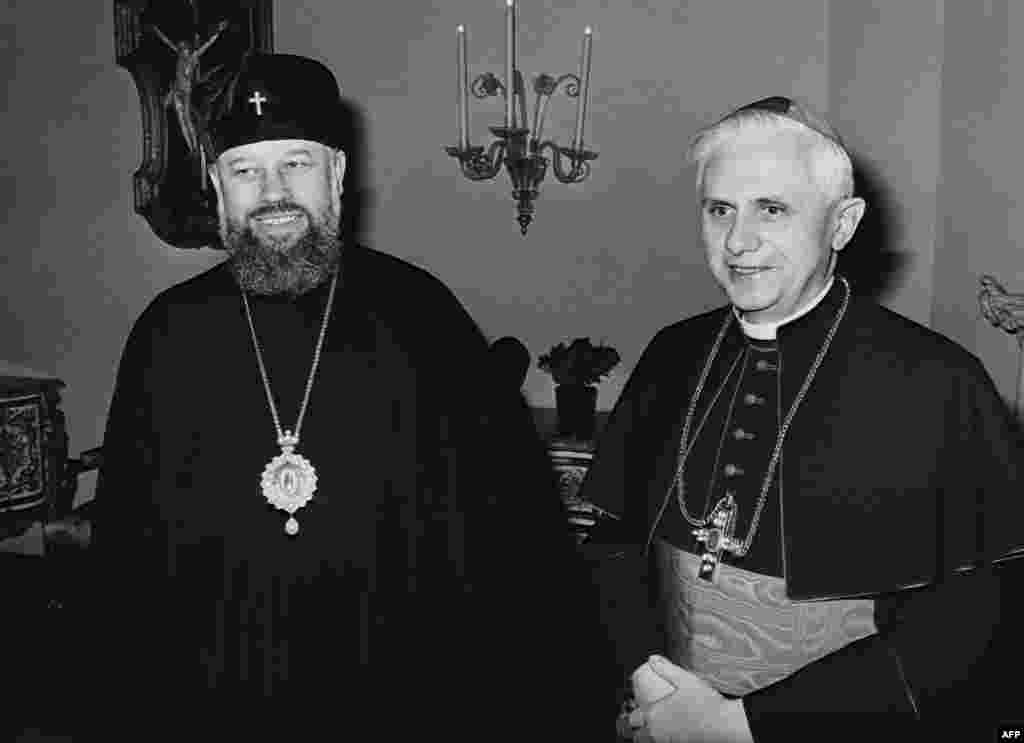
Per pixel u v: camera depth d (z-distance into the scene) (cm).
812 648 153
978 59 295
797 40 384
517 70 410
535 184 412
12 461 435
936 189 334
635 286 414
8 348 488
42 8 459
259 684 206
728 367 173
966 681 145
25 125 470
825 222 150
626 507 184
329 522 209
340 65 426
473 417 224
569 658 224
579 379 377
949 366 154
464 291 430
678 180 403
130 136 458
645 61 399
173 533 210
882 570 148
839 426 156
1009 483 149
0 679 371
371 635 209
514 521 222
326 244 206
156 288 466
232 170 203
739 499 161
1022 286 258
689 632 162
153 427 216
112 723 208
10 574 473
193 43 426
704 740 148
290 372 218
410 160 426
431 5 415
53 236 474
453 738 214
